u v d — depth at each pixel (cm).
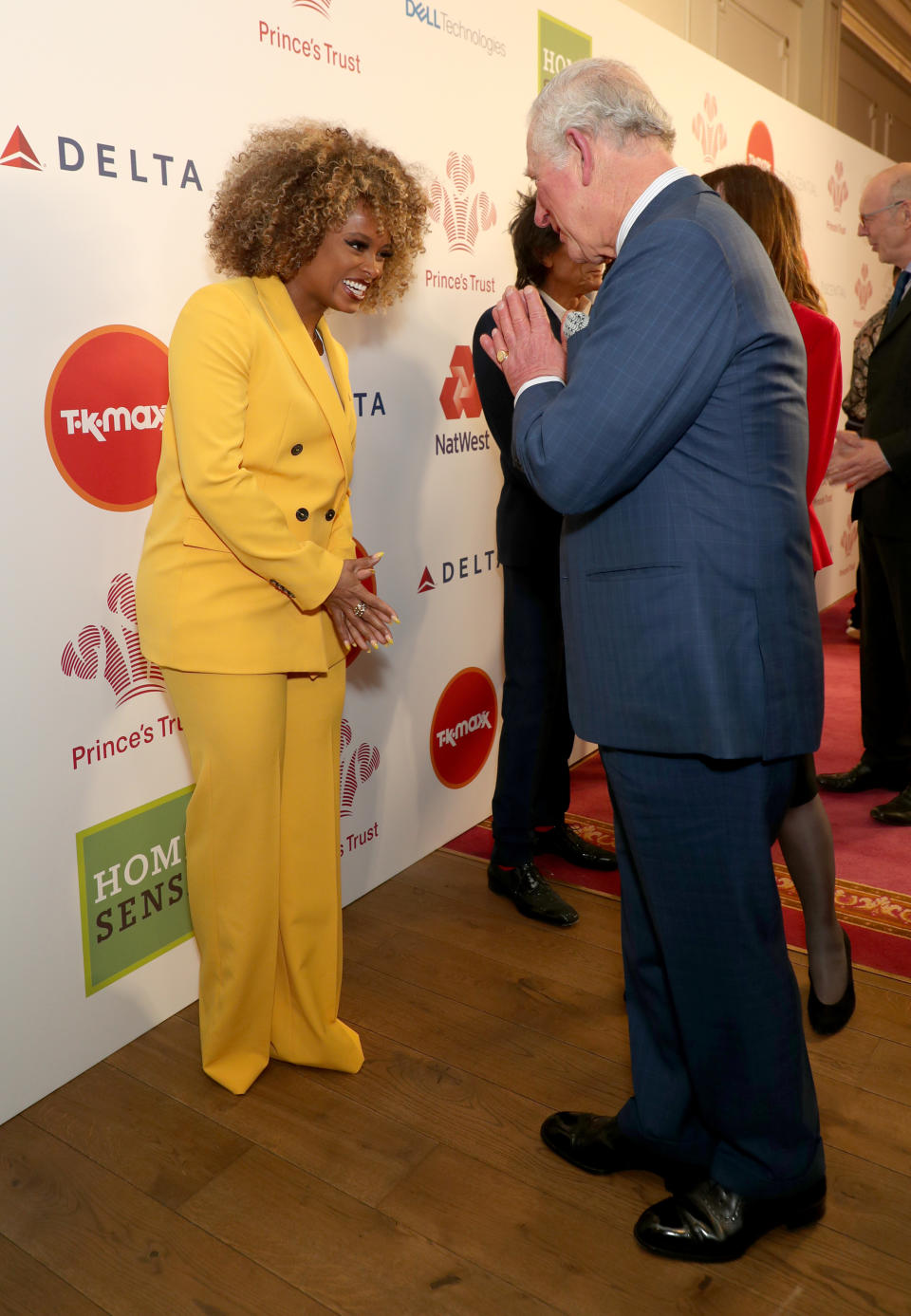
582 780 342
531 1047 202
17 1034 180
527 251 229
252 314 161
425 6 242
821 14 669
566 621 147
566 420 128
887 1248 153
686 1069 158
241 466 165
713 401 129
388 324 244
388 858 271
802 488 138
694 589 131
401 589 261
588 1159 168
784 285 202
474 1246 154
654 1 495
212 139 191
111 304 177
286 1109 185
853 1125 179
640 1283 147
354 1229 158
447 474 273
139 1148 175
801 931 244
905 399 287
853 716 398
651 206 133
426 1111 184
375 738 260
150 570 173
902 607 294
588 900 261
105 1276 149
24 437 167
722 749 132
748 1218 150
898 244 296
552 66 292
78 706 182
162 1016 211
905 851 287
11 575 168
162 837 203
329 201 159
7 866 174
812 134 483
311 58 212
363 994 220
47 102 162
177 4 181
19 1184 167
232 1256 152
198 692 172
